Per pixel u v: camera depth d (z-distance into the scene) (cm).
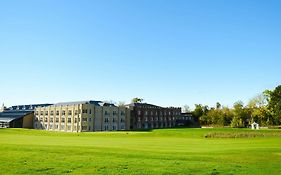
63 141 5091
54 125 15762
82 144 4312
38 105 19775
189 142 5156
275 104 13212
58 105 16100
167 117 18912
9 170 2128
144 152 3138
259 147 3888
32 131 9175
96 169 2211
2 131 8650
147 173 2128
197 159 2756
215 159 2761
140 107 17488
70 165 2331
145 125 17575
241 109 15912
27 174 2038
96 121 14962
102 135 7900
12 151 3000
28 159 2552
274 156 2944
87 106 14562
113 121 15838
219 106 19525
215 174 2166
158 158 2772
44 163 2391
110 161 2520
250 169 2322
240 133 7594
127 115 16738
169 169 2261
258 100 15638
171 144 4634
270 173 2195
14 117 17012
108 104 16125
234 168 2347
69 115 14938
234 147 3981
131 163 2450
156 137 7256
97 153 2986
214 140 5850
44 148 3278
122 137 7119
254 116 15238
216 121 18162
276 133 7725
